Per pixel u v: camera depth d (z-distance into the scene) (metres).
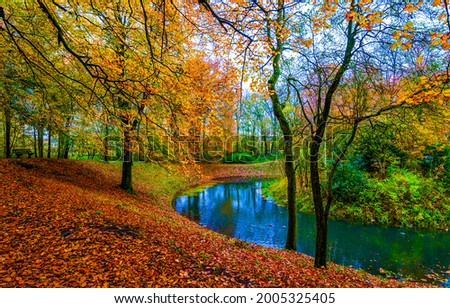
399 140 7.45
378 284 5.84
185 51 7.52
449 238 11.38
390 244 10.74
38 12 6.02
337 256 9.57
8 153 16.39
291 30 6.24
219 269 5.57
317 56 6.41
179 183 24.56
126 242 6.14
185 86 6.07
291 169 9.09
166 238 7.12
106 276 4.57
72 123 11.38
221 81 7.71
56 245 5.42
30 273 4.35
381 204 14.03
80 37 6.23
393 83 5.95
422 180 14.92
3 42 6.71
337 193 14.91
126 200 12.32
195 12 5.79
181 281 4.83
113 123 7.12
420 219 13.05
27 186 8.99
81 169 15.87
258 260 6.72
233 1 4.71
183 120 6.59
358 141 9.49
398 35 4.19
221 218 14.71
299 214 15.16
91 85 7.95
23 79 8.34
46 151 25.11
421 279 7.93
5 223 5.98
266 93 8.16
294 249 9.27
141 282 4.58
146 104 5.81
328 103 6.11
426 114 6.12
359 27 5.16
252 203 18.67
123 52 6.54
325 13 5.07
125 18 7.30
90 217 7.40
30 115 10.20
